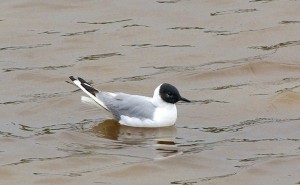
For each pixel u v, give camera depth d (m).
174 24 26.03
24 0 27.67
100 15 26.67
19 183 17.45
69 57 24.06
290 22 25.95
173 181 17.42
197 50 24.36
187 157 18.33
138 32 25.53
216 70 22.98
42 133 19.53
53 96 21.55
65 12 26.95
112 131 19.58
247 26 25.78
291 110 20.56
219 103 21.05
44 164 18.14
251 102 21.02
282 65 23.22
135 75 22.89
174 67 23.36
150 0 27.64
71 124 20.00
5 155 18.56
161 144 18.92
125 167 17.92
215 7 27.09
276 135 19.34
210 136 19.34
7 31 25.67
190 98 21.45
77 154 18.50
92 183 17.36
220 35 25.27
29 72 23.00
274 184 17.25
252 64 23.25
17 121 20.20
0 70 23.19
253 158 18.30
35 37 25.28
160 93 19.59
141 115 19.62
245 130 19.62
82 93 21.72
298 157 18.27
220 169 17.89
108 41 25.05
